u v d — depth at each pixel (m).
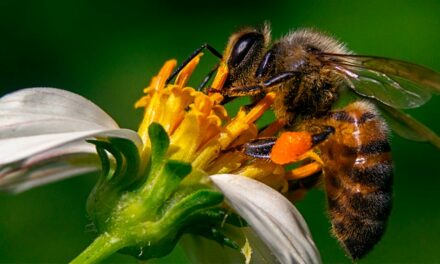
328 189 0.09
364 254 0.09
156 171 0.08
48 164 0.08
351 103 0.09
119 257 0.11
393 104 0.09
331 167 0.09
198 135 0.08
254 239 0.08
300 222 0.08
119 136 0.08
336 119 0.09
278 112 0.09
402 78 0.09
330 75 0.09
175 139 0.08
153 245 0.08
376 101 0.09
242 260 0.08
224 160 0.08
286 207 0.08
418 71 0.08
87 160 0.08
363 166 0.09
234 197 0.08
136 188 0.08
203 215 0.08
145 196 0.08
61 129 0.08
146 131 0.08
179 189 0.08
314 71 0.09
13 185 0.08
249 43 0.09
